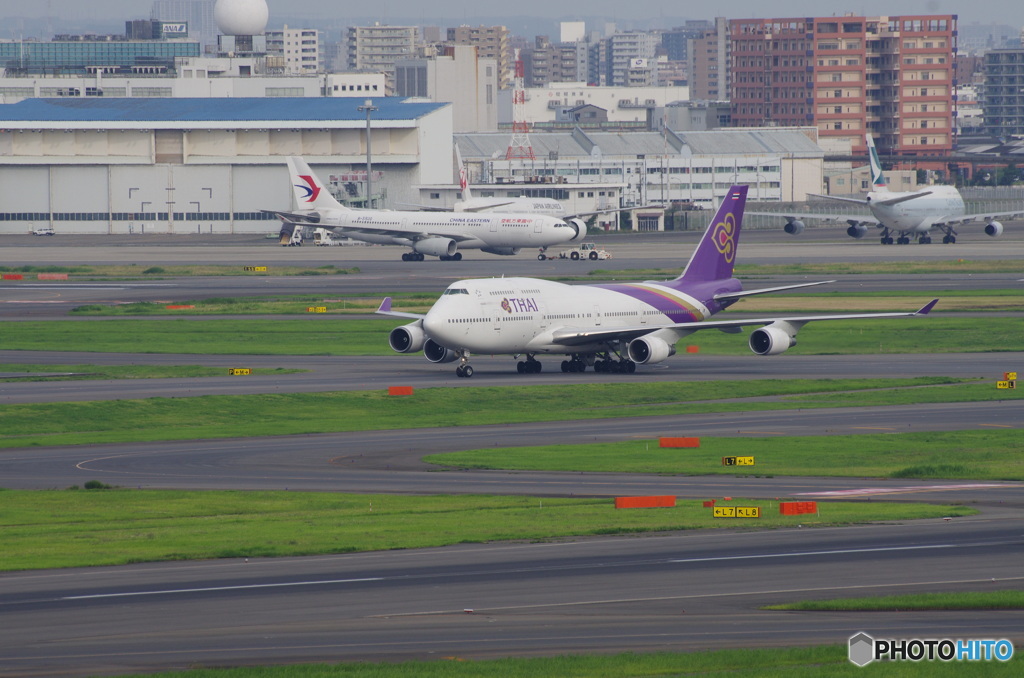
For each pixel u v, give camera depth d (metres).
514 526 166.38
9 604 131.75
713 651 110.69
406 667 106.06
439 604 130.38
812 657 108.69
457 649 114.06
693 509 176.88
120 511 178.62
